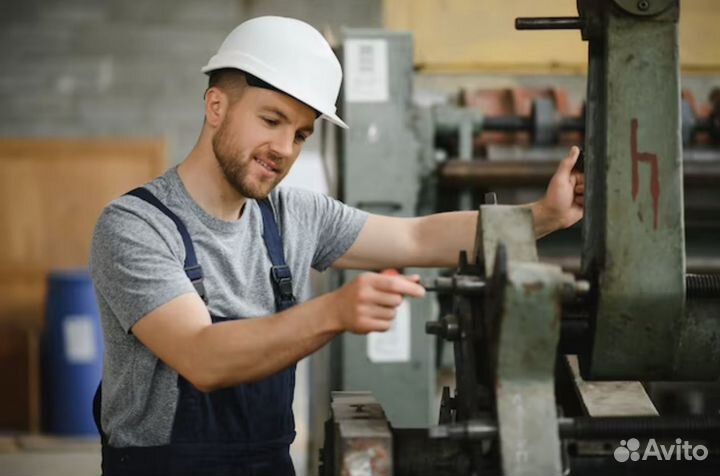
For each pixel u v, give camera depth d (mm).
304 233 2488
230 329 1995
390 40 3672
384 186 3654
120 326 2236
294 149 2287
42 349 7035
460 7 4172
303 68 2250
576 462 1935
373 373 3684
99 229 2229
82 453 6473
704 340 2025
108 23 7273
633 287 1926
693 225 3793
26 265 7207
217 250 2299
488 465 1873
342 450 1884
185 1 7277
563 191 2332
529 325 1778
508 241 1945
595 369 2002
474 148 3875
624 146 1939
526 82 4137
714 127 3730
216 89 2287
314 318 1927
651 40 1945
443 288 1916
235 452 2281
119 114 7289
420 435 1973
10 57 7246
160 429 2252
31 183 7215
